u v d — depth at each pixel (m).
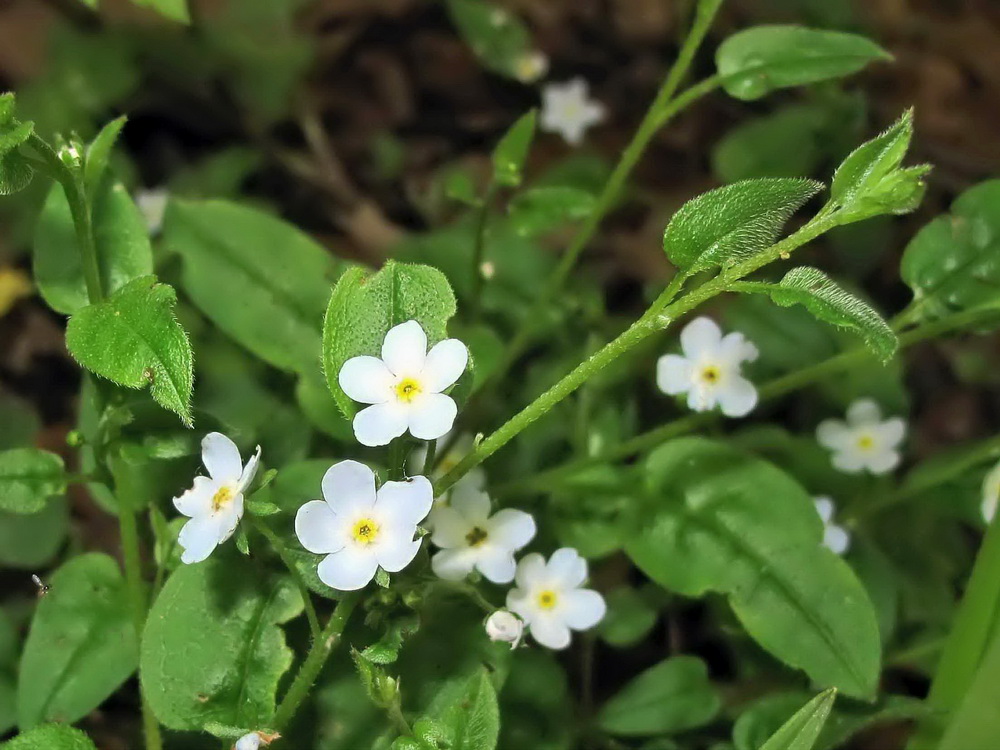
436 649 0.15
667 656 0.18
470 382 0.13
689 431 0.19
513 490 0.16
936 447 0.21
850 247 0.21
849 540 0.17
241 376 0.18
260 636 0.14
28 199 0.21
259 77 0.23
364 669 0.13
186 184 0.22
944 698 0.15
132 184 0.22
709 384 0.16
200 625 0.14
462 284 0.19
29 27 0.23
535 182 0.23
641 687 0.16
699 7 0.16
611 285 0.22
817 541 0.15
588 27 0.25
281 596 0.14
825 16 0.24
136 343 0.13
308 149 0.24
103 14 0.22
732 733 0.16
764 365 0.19
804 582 0.15
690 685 0.16
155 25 0.22
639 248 0.22
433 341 0.13
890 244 0.22
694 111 0.24
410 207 0.23
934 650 0.17
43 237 0.15
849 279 0.22
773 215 0.13
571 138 0.23
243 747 0.13
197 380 0.18
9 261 0.21
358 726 0.15
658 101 0.17
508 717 0.15
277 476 0.15
